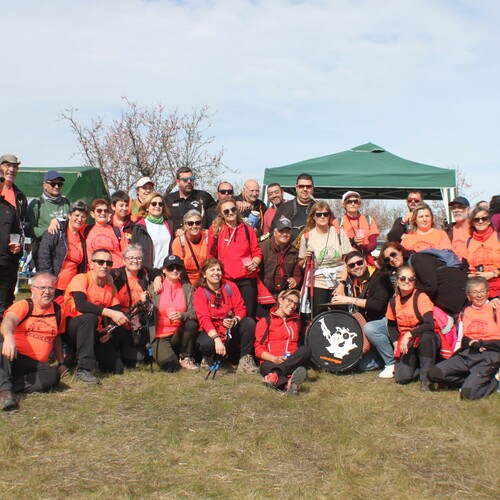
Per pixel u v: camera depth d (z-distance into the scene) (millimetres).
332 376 6969
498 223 8852
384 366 7355
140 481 4203
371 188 13086
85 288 6719
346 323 7160
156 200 7738
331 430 5164
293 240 8180
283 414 5578
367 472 4383
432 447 4832
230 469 4422
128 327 7051
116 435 5035
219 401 5887
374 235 8219
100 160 25328
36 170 16156
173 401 5879
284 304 6605
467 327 6242
